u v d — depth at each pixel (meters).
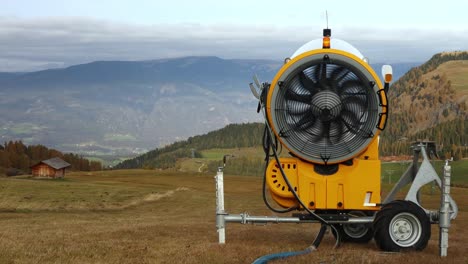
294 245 14.29
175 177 162.75
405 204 12.71
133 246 13.62
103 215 53.41
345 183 13.51
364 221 13.47
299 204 13.66
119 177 161.62
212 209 70.00
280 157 13.84
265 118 13.66
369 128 13.48
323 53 13.52
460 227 27.23
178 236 17.25
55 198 81.31
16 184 98.75
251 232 18.88
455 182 166.62
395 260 11.24
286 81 13.58
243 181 147.62
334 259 11.34
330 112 13.42
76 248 13.09
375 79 13.45
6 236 16.94
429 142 13.98
